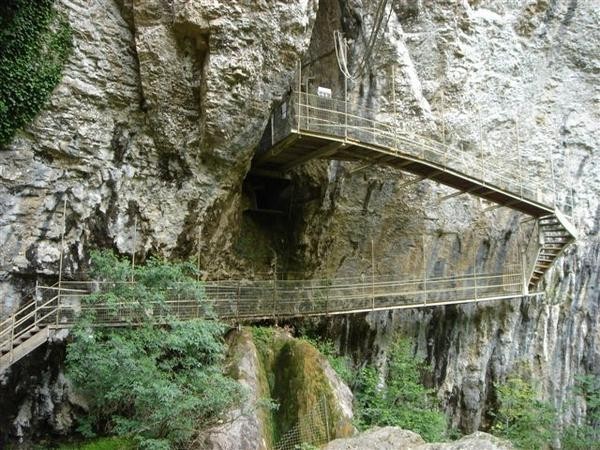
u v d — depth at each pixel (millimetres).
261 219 16578
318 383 11852
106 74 12328
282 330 13719
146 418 9203
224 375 11461
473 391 18547
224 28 12156
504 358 19125
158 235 12805
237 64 12344
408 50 18906
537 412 17891
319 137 13023
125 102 12625
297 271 16703
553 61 22203
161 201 12883
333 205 16859
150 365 9328
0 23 10953
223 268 14664
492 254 19688
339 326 16656
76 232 11797
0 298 10742
